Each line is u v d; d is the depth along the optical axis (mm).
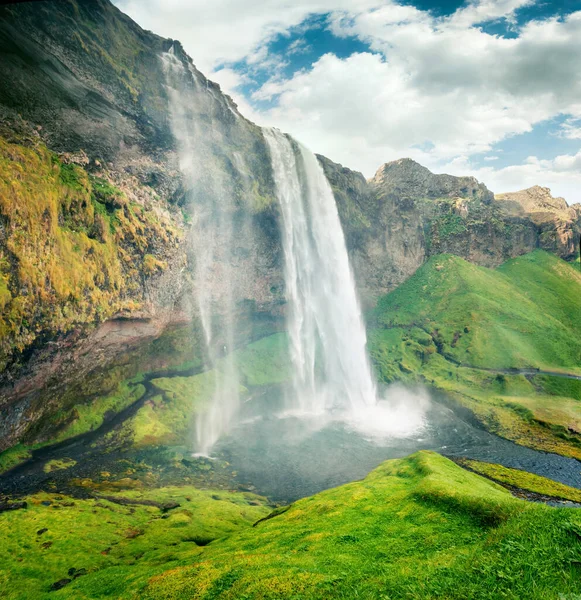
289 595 22891
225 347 127500
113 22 98375
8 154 64000
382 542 29844
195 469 74062
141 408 90000
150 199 92750
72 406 81188
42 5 79875
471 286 186625
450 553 25016
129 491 61750
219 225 112812
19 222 61625
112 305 78938
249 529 43875
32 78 73938
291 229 137500
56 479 63219
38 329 63656
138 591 29312
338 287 157500
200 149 107125
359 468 77938
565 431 98062
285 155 138875
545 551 18578
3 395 61000
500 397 121125
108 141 86000
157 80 102188
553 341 157125
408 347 161625
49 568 39656
